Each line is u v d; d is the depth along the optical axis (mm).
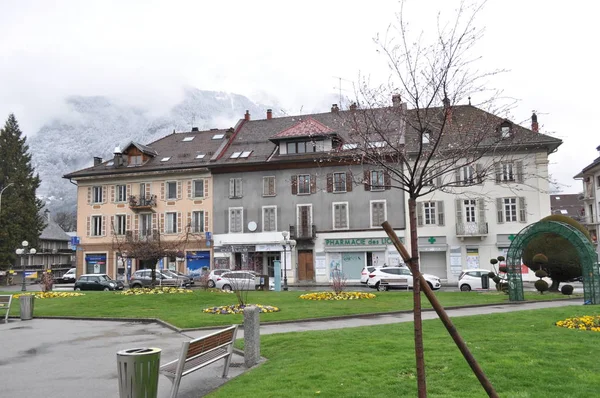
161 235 48562
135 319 18156
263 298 23766
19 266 72812
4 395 8320
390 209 43750
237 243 46594
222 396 7312
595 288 20219
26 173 66062
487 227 41531
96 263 50469
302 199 45594
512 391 6984
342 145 11852
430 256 43062
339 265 44500
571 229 20781
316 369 8570
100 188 51312
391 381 7648
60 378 9453
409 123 7418
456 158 7270
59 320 18828
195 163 48625
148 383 6270
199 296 24188
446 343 10570
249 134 51781
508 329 12508
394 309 18703
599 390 6977
